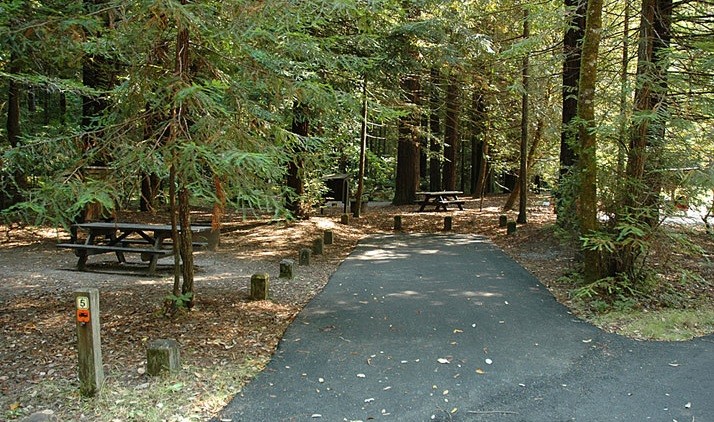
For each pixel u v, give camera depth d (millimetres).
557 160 19344
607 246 6781
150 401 3936
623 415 3859
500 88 15352
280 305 6789
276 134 5723
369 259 10578
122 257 9234
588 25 7359
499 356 5062
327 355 5039
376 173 28953
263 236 13047
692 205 6949
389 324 6039
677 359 5012
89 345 3959
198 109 5281
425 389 4297
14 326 5582
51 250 10570
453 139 23203
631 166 7223
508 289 7840
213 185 5121
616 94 7781
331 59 6137
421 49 12375
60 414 3729
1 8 6121
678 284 7676
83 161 5012
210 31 5141
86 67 9336
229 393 4160
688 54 7203
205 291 7359
